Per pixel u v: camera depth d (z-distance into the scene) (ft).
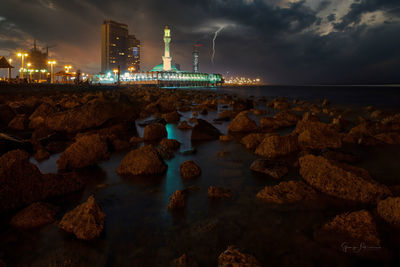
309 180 17.26
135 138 30.89
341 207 14.26
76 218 11.97
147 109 61.57
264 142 25.45
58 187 15.85
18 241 11.22
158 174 19.58
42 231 11.94
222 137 31.91
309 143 26.63
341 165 17.26
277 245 10.88
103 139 24.16
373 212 13.60
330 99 134.41
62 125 32.63
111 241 11.19
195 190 16.55
